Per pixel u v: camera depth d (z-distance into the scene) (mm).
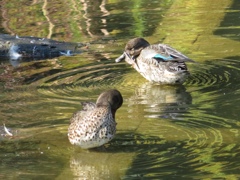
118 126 10672
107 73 13773
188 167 9070
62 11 18875
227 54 14625
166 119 10961
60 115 11273
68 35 16688
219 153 9477
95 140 9516
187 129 10469
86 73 13797
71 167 9250
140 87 12922
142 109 11531
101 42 16000
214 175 8797
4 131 10602
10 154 9734
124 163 9305
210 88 12594
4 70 14422
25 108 11688
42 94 12461
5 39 16078
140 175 8898
